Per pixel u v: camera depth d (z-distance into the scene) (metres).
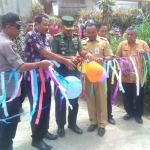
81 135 3.25
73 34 3.09
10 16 2.17
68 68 2.90
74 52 3.06
